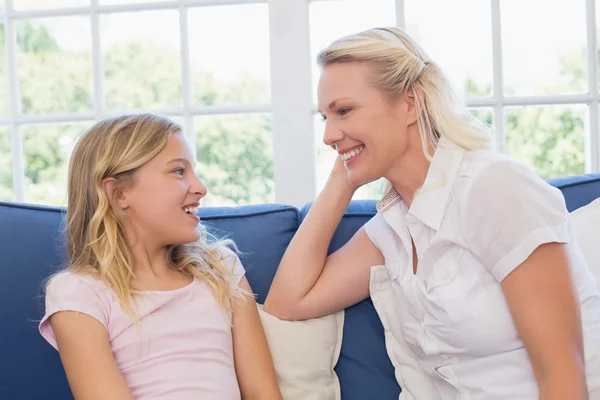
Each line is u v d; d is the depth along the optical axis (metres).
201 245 1.47
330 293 1.42
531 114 2.32
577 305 1.10
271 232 1.55
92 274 1.31
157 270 1.39
